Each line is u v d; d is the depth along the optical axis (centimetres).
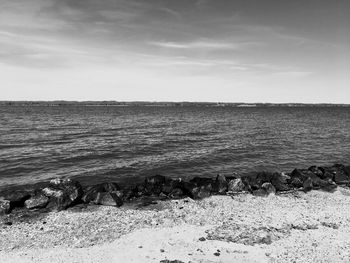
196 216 1491
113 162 2612
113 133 4503
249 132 4906
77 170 2355
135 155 2889
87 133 4459
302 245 1190
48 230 1334
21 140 3678
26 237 1273
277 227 1355
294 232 1306
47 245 1209
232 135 4438
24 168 2386
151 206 1619
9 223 1390
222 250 1156
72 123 6369
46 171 2322
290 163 2772
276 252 1137
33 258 1112
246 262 1073
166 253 1141
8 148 3138
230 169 2495
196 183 1880
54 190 1623
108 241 1241
